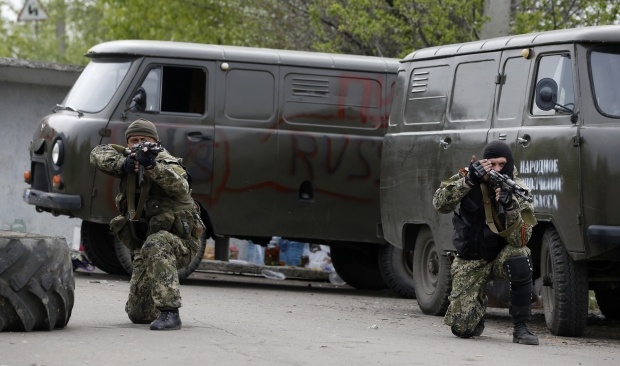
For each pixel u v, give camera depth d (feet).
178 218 65.72
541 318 94.17
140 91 110.73
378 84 116.16
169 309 65.57
